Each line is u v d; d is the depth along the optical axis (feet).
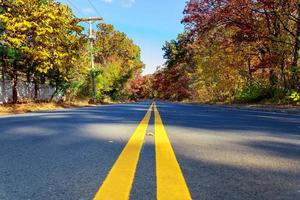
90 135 19.04
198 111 55.11
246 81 122.52
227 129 23.16
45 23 69.56
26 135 19.26
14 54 70.85
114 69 207.31
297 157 12.69
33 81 87.20
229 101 128.57
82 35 87.20
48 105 77.10
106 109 60.59
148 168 10.36
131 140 16.58
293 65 80.18
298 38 78.69
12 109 60.49
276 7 77.15
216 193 7.91
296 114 50.37
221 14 85.76
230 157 12.50
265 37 83.66
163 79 342.44
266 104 84.23
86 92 137.28
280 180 9.18
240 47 98.94
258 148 14.79
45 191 8.06
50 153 13.24
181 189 7.99
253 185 8.65
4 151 13.74
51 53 75.10
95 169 10.37
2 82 77.46
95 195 7.60
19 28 66.08
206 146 15.14
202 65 145.48
